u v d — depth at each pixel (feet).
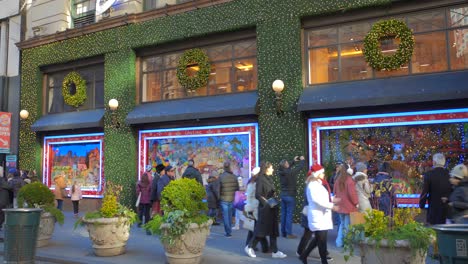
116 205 27.50
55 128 54.34
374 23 38.09
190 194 24.26
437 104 34.40
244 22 43.01
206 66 45.80
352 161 37.60
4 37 63.00
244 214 26.61
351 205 26.58
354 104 35.99
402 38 36.19
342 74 39.29
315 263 23.58
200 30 45.52
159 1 50.44
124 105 49.98
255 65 43.65
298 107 38.22
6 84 60.64
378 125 36.60
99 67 54.70
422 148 34.99
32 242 23.56
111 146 50.14
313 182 21.81
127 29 50.47
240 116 42.93
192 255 23.65
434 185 24.06
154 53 50.01
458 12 35.22
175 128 47.29
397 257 16.80
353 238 18.20
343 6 38.34
